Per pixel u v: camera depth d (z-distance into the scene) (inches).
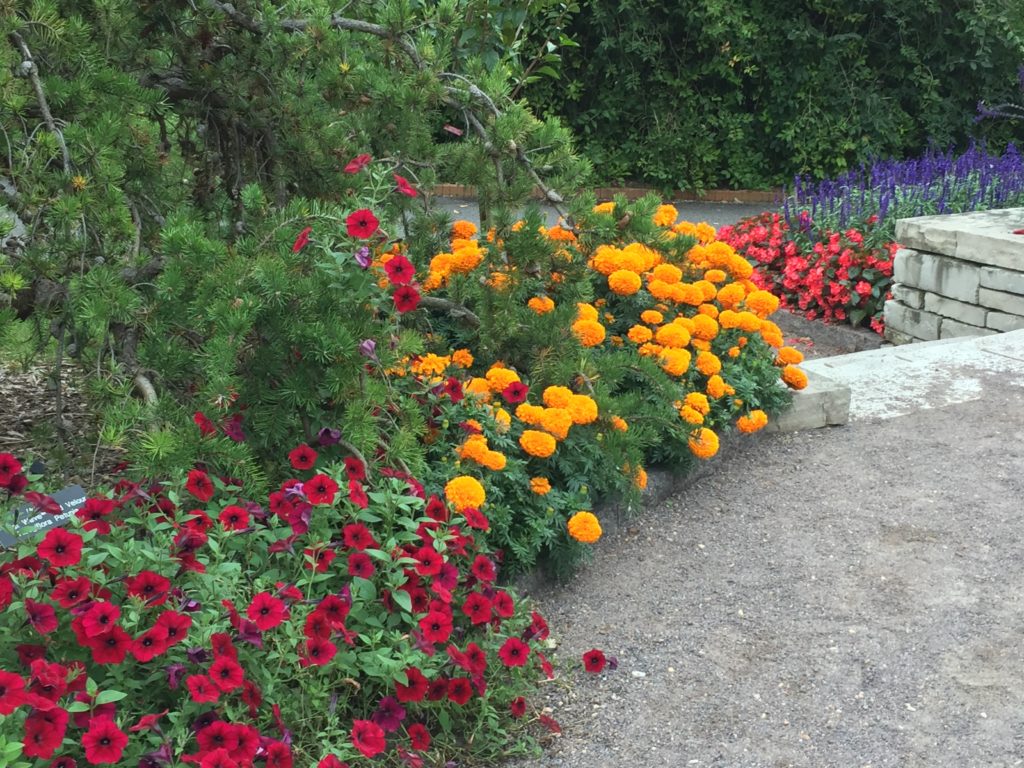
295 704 98.4
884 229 310.7
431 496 122.3
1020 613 134.3
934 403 206.7
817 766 107.5
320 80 167.5
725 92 511.5
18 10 139.9
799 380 187.0
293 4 170.7
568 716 116.1
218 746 87.7
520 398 146.3
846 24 498.6
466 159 165.9
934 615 134.4
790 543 153.8
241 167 187.3
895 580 143.1
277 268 122.0
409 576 110.9
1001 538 153.5
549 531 136.3
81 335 132.1
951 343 243.9
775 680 122.1
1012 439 188.1
